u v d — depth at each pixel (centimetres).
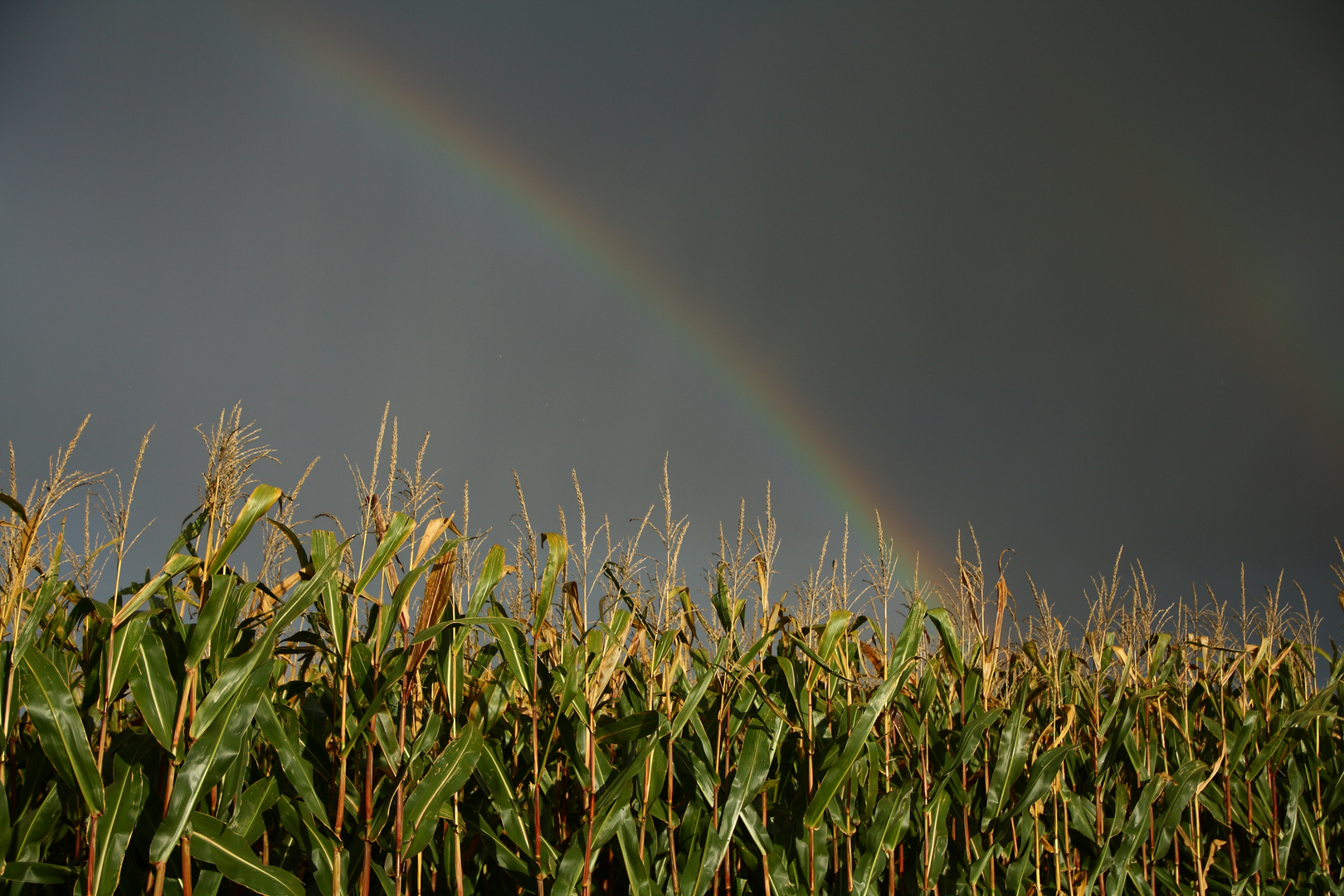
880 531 478
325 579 342
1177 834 561
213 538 346
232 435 356
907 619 422
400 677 354
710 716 452
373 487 371
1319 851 545
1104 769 501
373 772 383
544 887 387
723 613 462
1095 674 506
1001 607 500
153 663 320
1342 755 571
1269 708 577
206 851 318
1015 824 474
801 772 441
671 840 400
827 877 445
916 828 456
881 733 487
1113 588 526
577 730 391
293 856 388
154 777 353
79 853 346
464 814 387
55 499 323
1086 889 470
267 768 424
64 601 415
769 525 452
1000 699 561
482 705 408
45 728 303
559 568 383
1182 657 601
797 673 429
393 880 366
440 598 364
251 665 321
